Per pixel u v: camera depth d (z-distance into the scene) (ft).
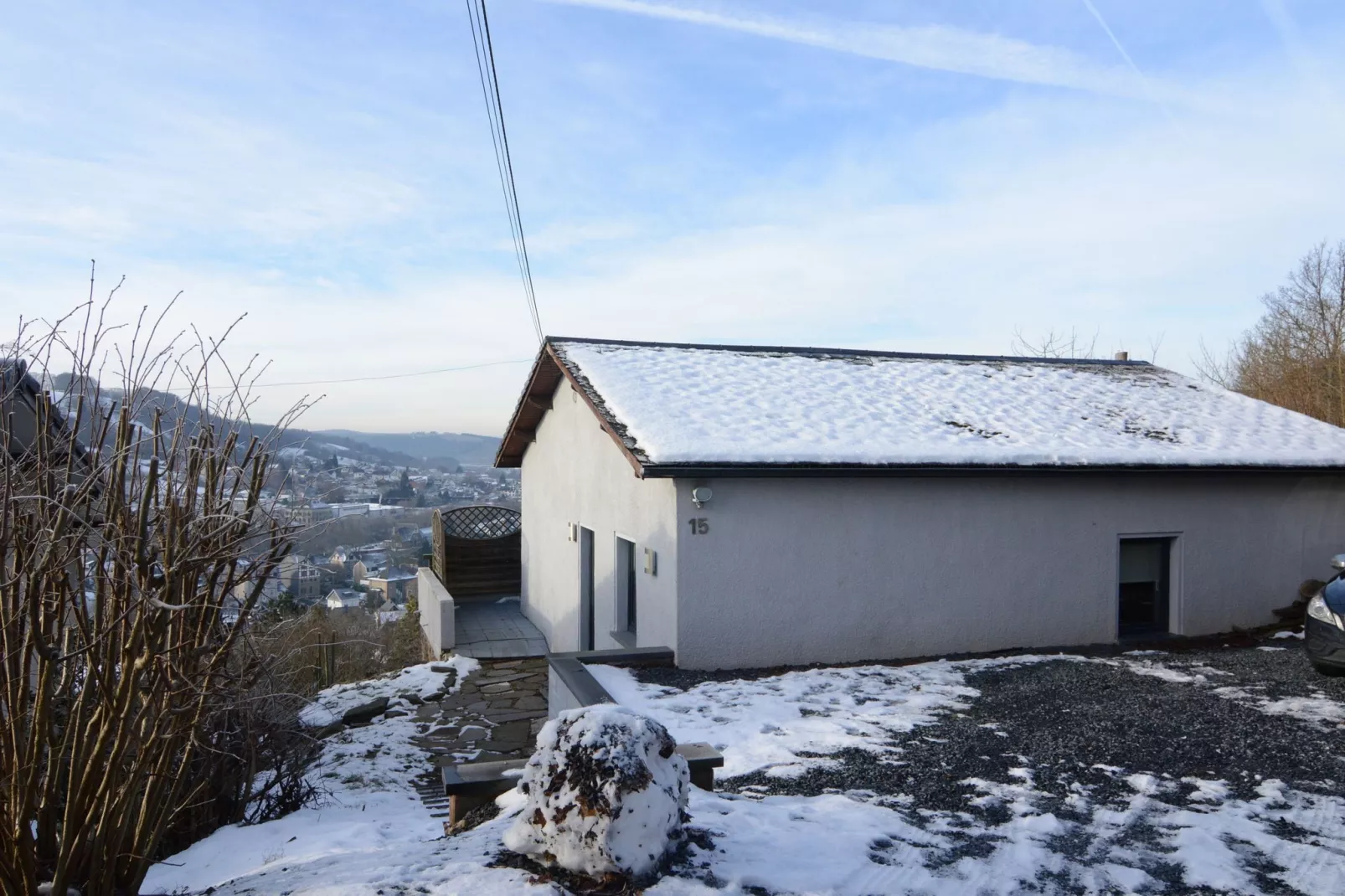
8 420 12.10
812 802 16.52
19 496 10.64
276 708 22.53
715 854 13.03
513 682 40.27
